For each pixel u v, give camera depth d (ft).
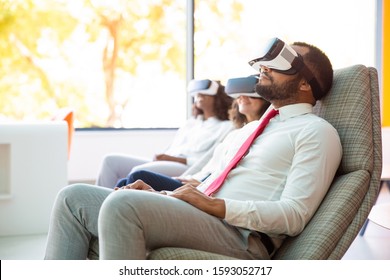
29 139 12.60
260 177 6.38
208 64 20.81
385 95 21.43
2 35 20.18
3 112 20.31
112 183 12.43
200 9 20.63
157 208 5.39
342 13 21.74
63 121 13.25
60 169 12.85
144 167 11.45
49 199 12.76
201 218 5.71
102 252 5.26
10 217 12.50
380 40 21.63
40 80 20.56
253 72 21.11
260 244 6.22
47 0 20.45
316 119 6.48
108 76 21.13
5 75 20.26
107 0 20.92
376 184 6.31
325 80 6.85
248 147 6.69
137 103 21.34
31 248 11.16
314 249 5.76
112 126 21.29
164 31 21.20
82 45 20.84
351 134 6.53
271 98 6.95
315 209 6.10
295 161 6.18
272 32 21.36
